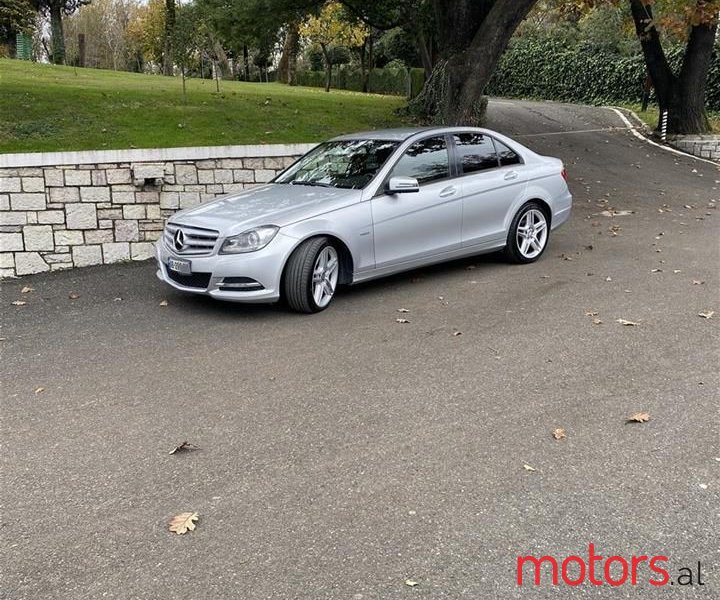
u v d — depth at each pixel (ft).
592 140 65.21
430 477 11.43
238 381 15.61
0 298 23.80
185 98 45.60
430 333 18.63
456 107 46.39
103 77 67.41
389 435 12.91
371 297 22.38
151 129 38.58
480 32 45.65
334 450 12.40
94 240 28.71
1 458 12.36
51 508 10.77
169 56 78.48
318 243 20.31
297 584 8.95
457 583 8.92
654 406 13.98
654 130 69.67
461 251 24.40
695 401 14.19
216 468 11.87
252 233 19.76
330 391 14.93
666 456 12.03
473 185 24.25
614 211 38.24
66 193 27.89
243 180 31.35
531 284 23.57
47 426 13.58
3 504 10.91
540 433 12.91
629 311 20.29
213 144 37.42
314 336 18.58
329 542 9.78
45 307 22.44
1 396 15.11
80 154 27.84
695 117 64.54
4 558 9.58
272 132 41.45
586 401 14.25
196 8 48.29
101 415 14.03
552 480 11.30
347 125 45.62
